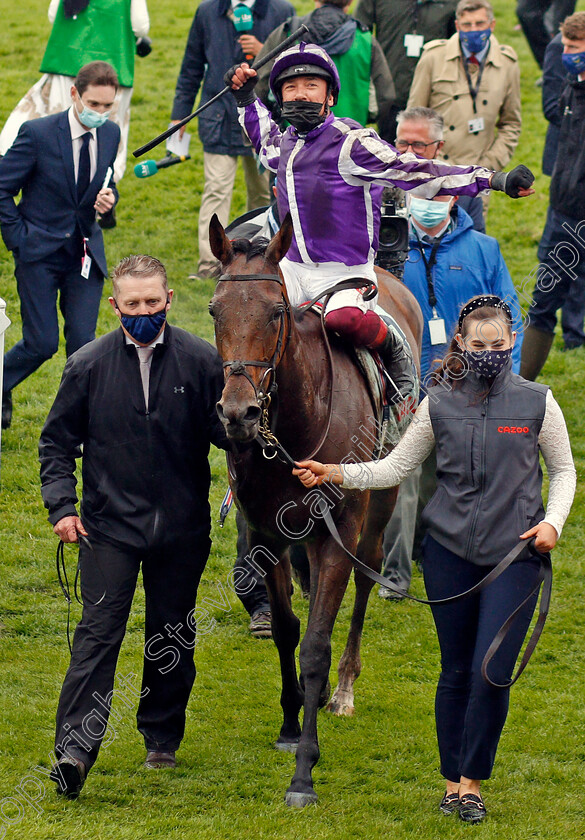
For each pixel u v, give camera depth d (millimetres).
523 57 25453
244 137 15617
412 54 15711
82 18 15969
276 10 15742
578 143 12773
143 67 24391
